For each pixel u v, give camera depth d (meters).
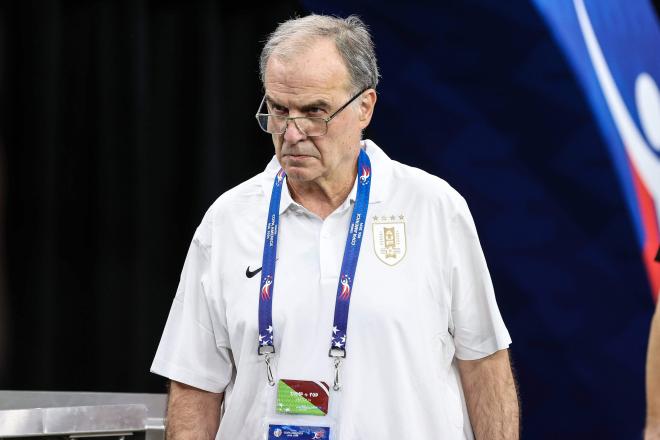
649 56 15.84
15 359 12.98
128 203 13.46
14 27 12.96
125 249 13.48
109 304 13.42
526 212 14.76
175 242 13.85
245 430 7.81
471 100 14.58
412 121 14.47
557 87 14.68
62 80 13.31
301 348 7.66
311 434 7.52
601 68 15.17
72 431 7.68
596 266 14.91
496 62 14.55
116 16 13.42
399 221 7.90
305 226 8.02
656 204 15.41
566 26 14.83
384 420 7.55
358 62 7.62
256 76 14.14
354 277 7.73
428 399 7.65
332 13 14.17
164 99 13.83
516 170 14.67
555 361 14.89
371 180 8.05
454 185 14.59
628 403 14.92
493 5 14.50
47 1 12.96
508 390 8.00
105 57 13.37
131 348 13.51
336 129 7.49
